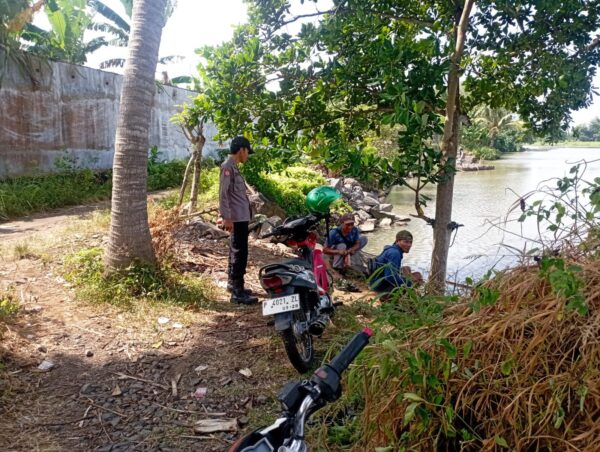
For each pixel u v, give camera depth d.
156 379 3.77
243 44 5.65
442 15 5.66
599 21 5.09
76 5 17.69
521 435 2.17
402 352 2.36
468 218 13.81
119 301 4.94
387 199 20.02
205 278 6.09
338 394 1.56
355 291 6.66
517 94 5.82
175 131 17.36
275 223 9.88
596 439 1.93
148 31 5.13
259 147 6.08
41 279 5.47
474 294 2.65
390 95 4.54
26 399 3.40
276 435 1.56
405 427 2.51
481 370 2.23
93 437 3.06
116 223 5.27
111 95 14.16
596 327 2.11
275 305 3.82
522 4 4.99
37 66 11.90
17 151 11.61
